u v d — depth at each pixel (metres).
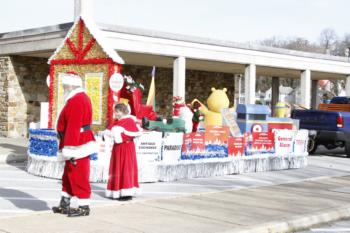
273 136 13.83
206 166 12.13
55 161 11.16
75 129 7.05
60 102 13.41
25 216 7.25
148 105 13.62
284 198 9.45
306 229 7.62
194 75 27.41
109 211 7.80
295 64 25.12
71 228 6.62
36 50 19.28
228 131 12.66
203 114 15.73
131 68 24.55
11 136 21.05
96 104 12.52
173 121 13.17
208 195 9.51
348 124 17.41
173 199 8.98
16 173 11.89
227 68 26.05
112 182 8.78
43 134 11.49
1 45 21.00
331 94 47.88
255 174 12.94
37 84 21.86
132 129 8.71
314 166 15.11
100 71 12.51
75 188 7.34
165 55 19.91
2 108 21.23
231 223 7.21
